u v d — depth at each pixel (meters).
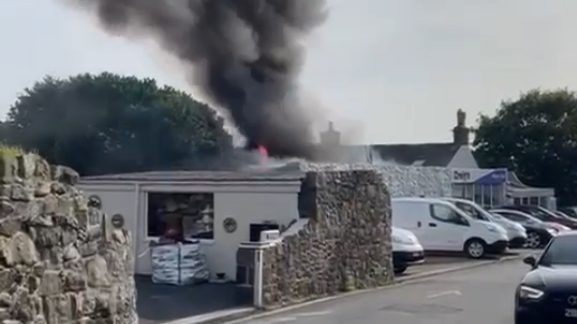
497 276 20.69
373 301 15.44
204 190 18.14
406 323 12.40
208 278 17.91
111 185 18.78
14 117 41.19
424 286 18.31
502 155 60.31
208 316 12.79
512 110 60.75
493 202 41.38
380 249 18.91
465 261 25.61
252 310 13.75
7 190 7.59
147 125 41.56
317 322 12.59
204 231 18.27
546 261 11.34
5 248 7.48
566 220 36.88
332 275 17.00
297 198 17.09
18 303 7.64
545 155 58.97
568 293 9.97
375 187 18.97
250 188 17.69
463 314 13.41
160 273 17.17
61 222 8.49
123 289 9.87
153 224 18.66
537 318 10.08
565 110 59.53
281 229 17.14
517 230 30.30
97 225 9.30
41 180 8.20
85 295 8.91
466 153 52.16
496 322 12.48
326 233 16.92
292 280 15.42
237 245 17.81
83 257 8.94
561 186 59.03
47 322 8.12
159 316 12.76
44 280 8.12
